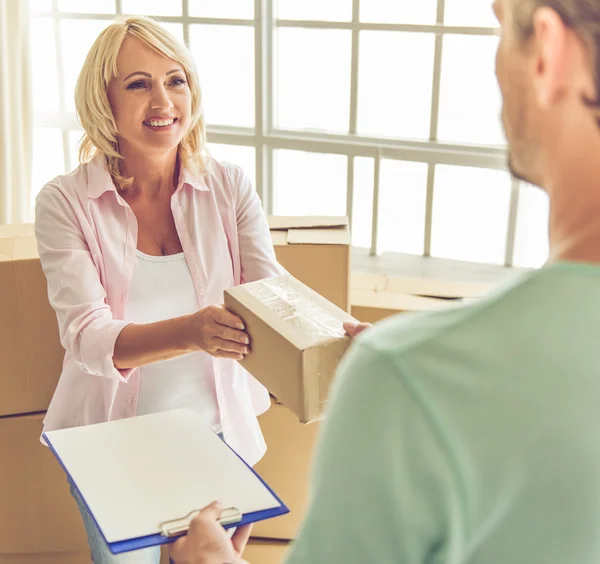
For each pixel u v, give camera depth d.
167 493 1.05
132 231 1.42
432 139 2.54
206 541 0.79
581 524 0.42
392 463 0.43
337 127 2.66
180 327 1.21
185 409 1.30
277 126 2.72
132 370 1.31
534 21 0.43
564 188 0.44
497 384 0.42
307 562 0.46
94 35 2.77
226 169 1.51
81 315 1.31
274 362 1.08
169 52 1.36
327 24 2.50
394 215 2.68
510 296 0.44
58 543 1.80
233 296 1.16
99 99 1.37
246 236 1.51
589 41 0.41
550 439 0.41
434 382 0.43
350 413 0.45
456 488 0.43
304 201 2.77
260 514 1.00
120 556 1.39
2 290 1.61
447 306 0.47
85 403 1.43
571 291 0.43
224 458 1.14
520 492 0.42
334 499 0.45
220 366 1.47
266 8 2.51
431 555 0.45
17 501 1.76
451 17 2.39
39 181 3.03
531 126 0.45
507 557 0.43
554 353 0.42
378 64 2.53
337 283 1.70
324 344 1.01
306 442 1.76
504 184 2.51
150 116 1.36
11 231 1.77
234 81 2.71
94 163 1.42
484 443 0.42
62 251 1.35
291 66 2.63
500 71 0.47
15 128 2.53
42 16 2.78
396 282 1.89
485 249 2.63
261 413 1.64
